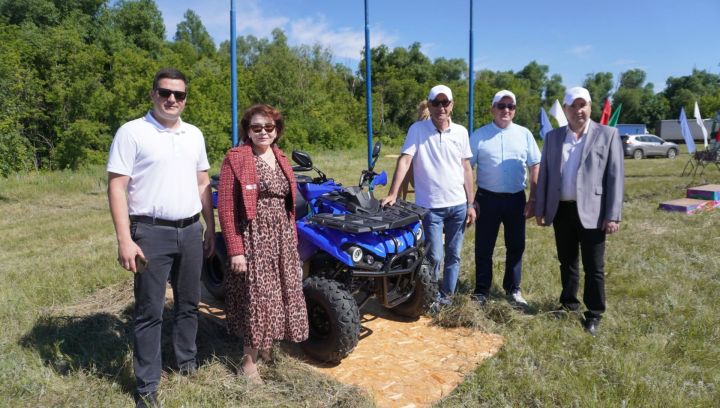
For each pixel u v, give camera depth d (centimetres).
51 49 2288
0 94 1881
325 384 303
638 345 347
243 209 289
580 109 377
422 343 372
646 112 6216
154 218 272
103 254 607
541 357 337
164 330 371
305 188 381
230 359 332
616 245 627
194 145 288
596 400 280
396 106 4100
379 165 1925
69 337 354
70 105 2203
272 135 296
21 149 1769
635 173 1689
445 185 407
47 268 541
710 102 5444
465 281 488
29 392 289
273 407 280
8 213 984
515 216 437
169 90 265
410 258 361
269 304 292
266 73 3275
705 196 943
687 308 410
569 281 412
